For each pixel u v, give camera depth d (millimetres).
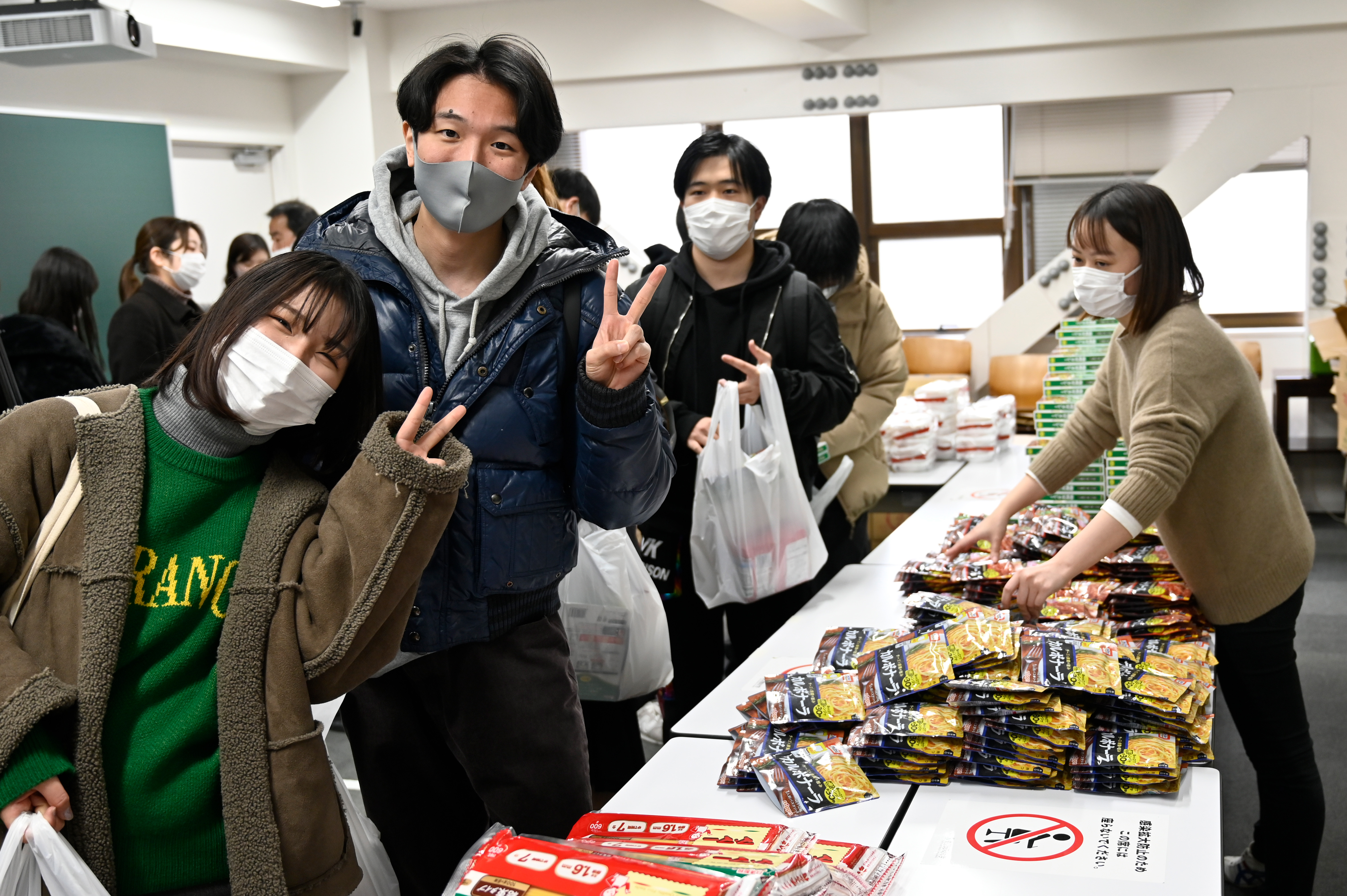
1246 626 1963
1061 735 1510
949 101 6645
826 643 1892
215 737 1231
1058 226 6871
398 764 1693
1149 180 6566
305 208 5258
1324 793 2301
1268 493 1908
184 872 1220
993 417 4117
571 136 7488
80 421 1191
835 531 3143
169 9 5961
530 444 1559
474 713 1608
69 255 4344
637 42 7027
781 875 1142
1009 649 1604
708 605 2518
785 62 6812
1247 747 2086
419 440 1234
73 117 5703
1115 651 1627
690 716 1855
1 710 1102
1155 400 1827
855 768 1557
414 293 1523
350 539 1201
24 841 1098
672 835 1340
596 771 2596
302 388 1194
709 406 2656
